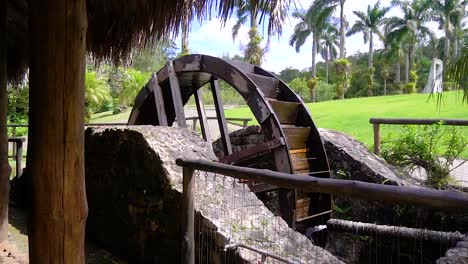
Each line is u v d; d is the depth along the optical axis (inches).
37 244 58.9
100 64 103.3
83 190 60.6
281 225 106.9
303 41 1258.6
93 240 147.6
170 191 112.8
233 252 93.6
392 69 1402.6
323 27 1169.4
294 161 178.9
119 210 134.5
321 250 98.2
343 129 402.9
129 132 130.7
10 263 109.3
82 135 59.9
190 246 99.0
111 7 82.0
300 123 201.0
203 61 197.2
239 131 223.0
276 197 201.0
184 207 98.5
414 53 1343.5
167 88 223.8
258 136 212.7
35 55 56.9
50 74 56.5
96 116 621.0
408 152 194.7
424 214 159.8
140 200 124.5
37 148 57.6
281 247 97.0
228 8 69.2
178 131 138.9
